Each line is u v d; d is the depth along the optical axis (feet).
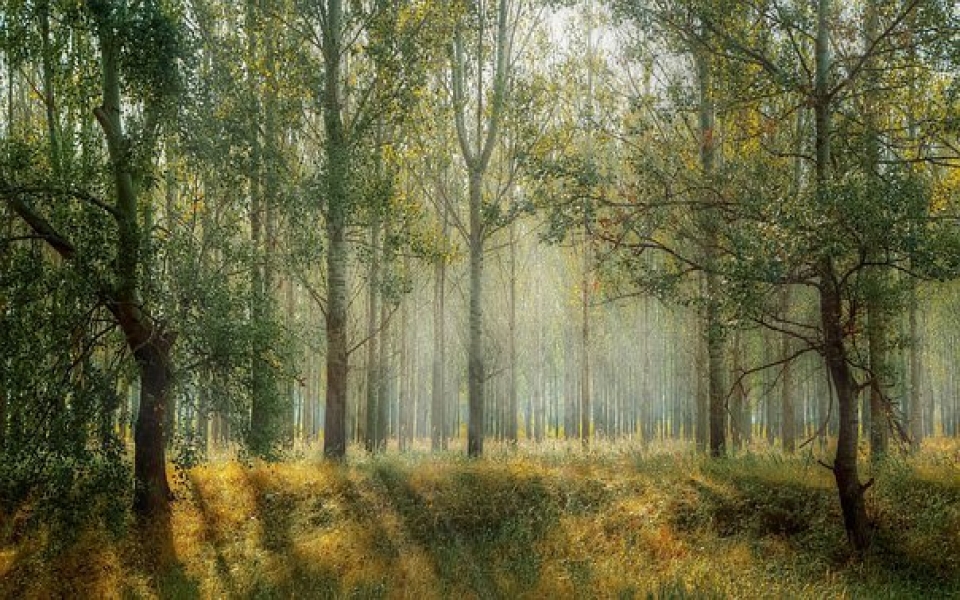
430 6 55.98
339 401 53.93
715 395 53.36
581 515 42.65
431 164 74.08
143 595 34.40
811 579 35.55
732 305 37.68
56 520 37.73
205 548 40.01
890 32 39.37
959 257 33.73
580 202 44.34
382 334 76.64
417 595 33.78
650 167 44.11
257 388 44.09
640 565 37.06
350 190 51.70
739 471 45.83
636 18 45.68
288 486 46.01
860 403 80.23
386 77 54.75
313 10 54.39
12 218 41.32
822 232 34.22
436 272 87.45
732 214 42.37
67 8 40.57
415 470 48.24
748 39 43.14
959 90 40.63
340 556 38.24
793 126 55.98
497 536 41.75
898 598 33.65
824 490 42.37
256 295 43.06
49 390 36.63
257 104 51.52
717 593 32.94
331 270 54.34
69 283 37.40
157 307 40.14
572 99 70.90
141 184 44.62
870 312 42.39
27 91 61.05
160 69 41.16
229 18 55.88
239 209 48.62
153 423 42.98
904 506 40.32
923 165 46.52
